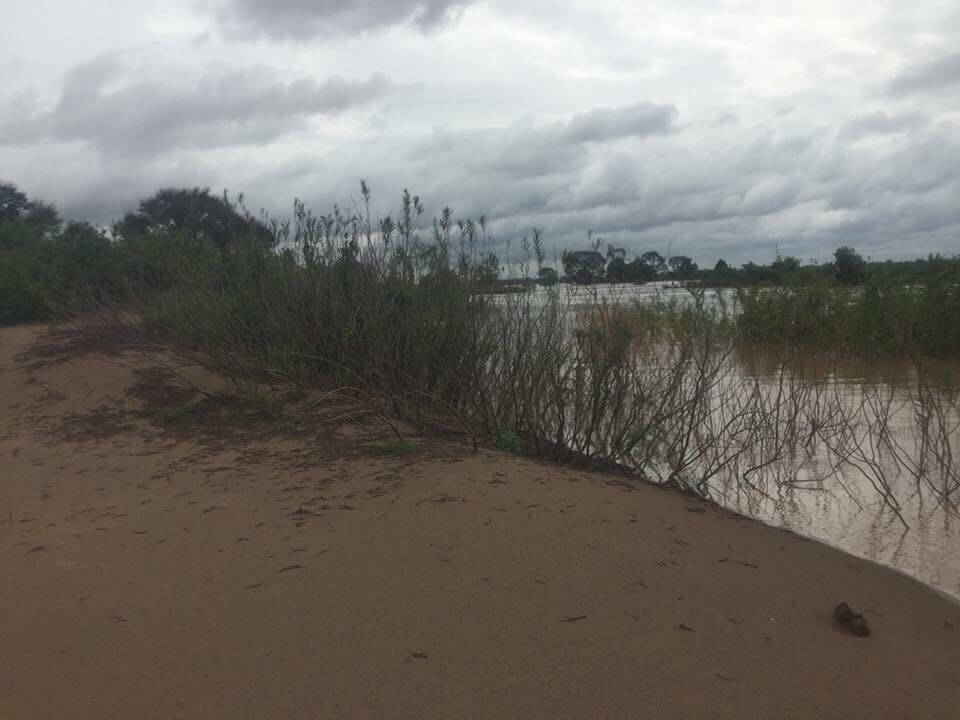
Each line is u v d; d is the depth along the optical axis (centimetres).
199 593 337
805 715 253
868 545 448
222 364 709
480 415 634
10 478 533
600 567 355
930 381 761
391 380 662
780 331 923
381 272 709
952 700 265
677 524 422
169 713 249
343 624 304
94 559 382
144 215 1664
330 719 245
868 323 973
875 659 291
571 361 617
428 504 423
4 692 263
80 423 677
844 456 641
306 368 721
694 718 248
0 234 1736
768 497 554
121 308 966
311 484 471
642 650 288
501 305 660
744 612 323
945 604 351
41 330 1102
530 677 268
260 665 277
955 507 520
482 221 694
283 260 764
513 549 370
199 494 471
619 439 584
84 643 296
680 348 645
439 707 251
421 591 330
